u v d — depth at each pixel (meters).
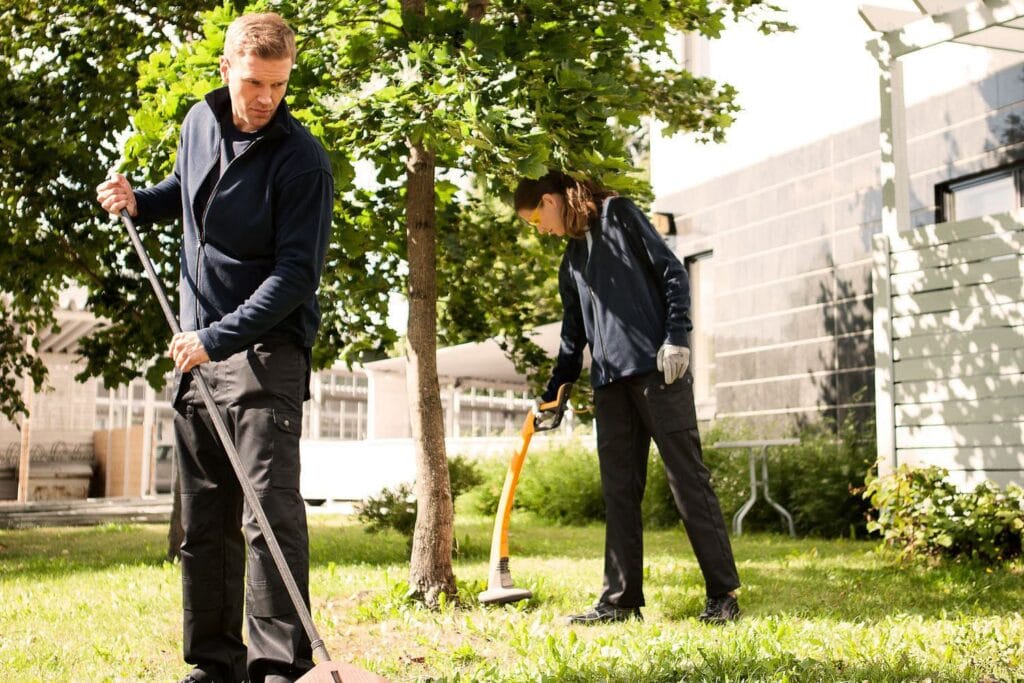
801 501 8.27
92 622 4.04
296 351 2.61
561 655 3.04
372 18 4.29
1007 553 5.62
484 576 5.39
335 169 4.10
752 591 4.46
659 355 3.75
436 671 3.04
